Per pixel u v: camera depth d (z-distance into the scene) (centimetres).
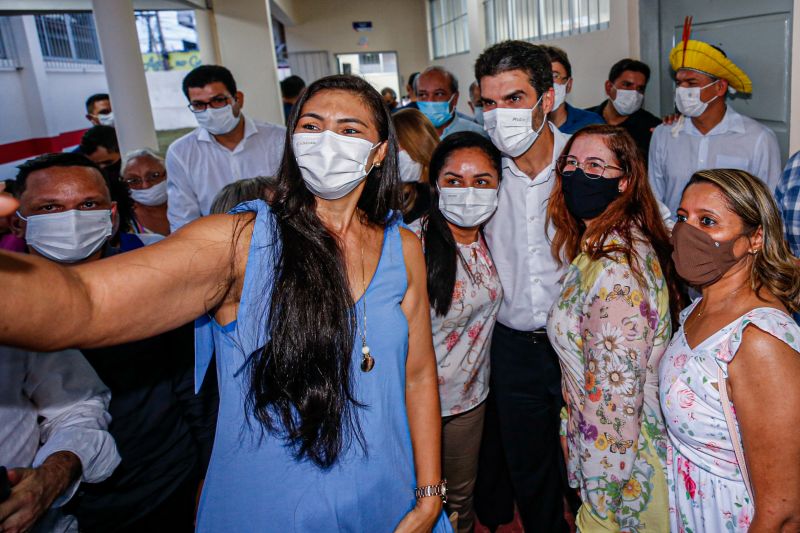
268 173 334
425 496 113
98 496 143
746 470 118
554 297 193
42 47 1028
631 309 134
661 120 396
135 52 546
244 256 86
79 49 1197
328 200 97
